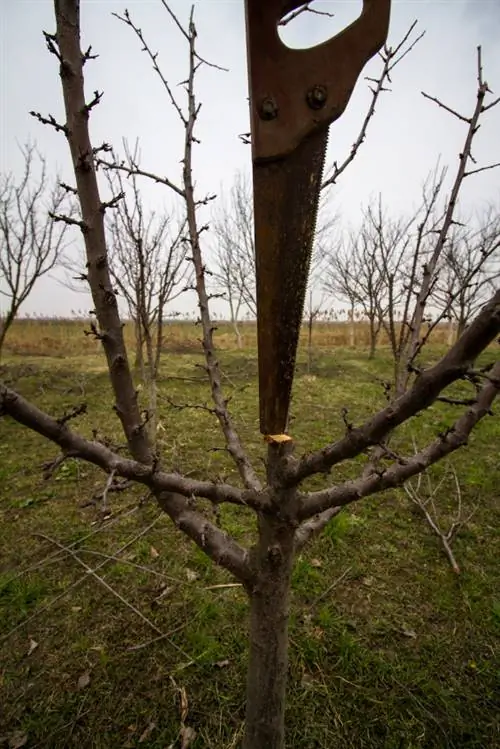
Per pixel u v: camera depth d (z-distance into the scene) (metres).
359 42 0.65
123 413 1.04
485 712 1.88
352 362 11.36
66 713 1.90
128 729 1.84
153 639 2.26
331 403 7.10
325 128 0.67
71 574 2.79
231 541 1.26
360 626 2.34
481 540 3.16
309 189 0.69
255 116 0.64
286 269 0.73
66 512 3.55
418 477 4.16
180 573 2.78
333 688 1.98
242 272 13.62
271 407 0.89
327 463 0.89
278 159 0.66
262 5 0.60
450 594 2.58
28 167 5.86
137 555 2.96
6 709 1.93
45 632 2.33
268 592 1.21
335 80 0.65
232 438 1.52
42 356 12.54
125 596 2.58
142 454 1.07
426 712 1.87
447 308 1.31
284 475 1.00
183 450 4.88
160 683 2.03
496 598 2.55
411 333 1.35
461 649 2.19
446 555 2.96
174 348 13.22
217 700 1.94
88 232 0.92
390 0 0.66
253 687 1.37
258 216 0.70
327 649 2.18
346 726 1.82
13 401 0.72
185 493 1.03
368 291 10.63
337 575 2.74
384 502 3.67
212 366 1.57
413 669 2.08
